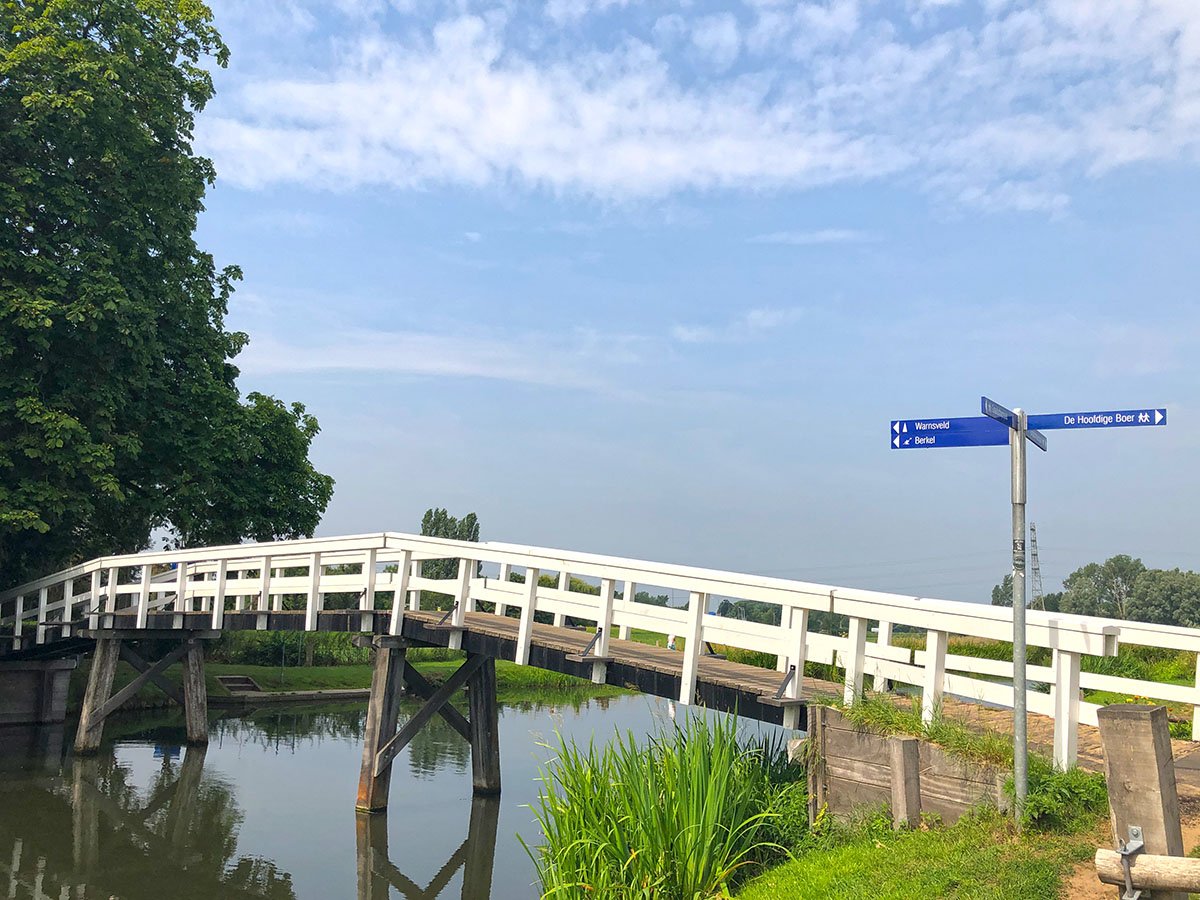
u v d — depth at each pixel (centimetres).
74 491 2077
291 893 1137
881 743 754
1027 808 632
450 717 1605
